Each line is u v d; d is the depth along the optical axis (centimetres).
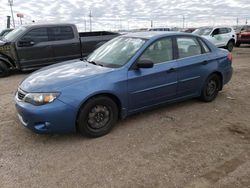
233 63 1221
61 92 388
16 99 422
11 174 332
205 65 563
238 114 534
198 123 487
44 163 356
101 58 498
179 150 389
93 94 405
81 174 332
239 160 362
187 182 316
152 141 416
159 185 310
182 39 533
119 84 431
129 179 321
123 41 520
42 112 379
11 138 426
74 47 1036
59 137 429
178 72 511
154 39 489
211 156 373
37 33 959
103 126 432
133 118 505
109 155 375
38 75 445
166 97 505
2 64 912
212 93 603
